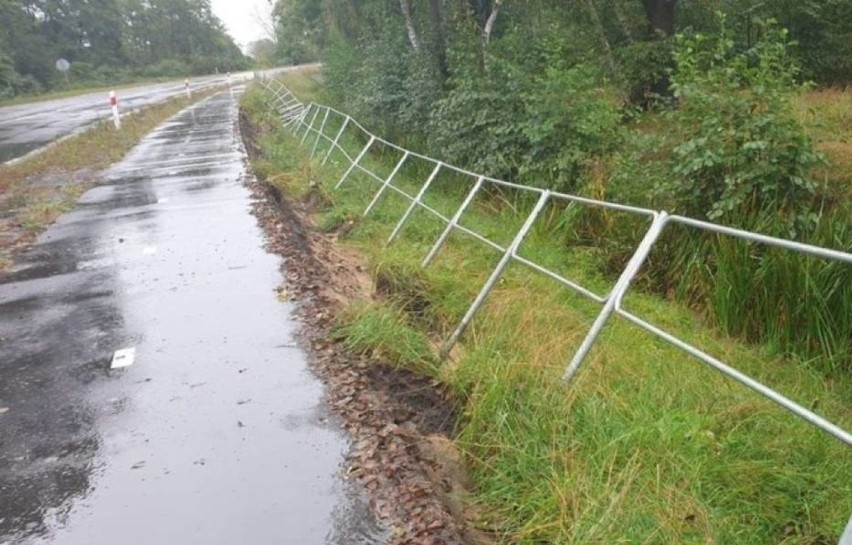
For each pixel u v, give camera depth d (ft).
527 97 34.22
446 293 21.52
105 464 13.47
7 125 93.09
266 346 18.33
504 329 17.38
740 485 11.34
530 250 27.35
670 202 26.25
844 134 29.84
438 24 49.19
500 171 36.11
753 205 23.67
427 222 31.42
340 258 27.55
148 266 26.27
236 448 13.73
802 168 23.40
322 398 15.49
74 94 169.27
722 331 22.49
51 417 15.40
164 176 47.37
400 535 10.99
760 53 27.25
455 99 39.50
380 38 64.23
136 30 293.64
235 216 33.40
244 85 155.84
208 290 22.94
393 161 50.65
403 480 12.41
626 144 32.63
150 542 11.23
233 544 11.09
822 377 19.13
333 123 69.67
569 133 32.83
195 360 17.75
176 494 12.42
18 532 11.69
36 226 34.12
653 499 10.52
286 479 12.65
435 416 15.28
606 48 46.96
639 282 26.45
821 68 51.01
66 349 19.03
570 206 29.71
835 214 22.53
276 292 22.29
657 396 13.93
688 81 26.63
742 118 24.13
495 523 11.59
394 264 23.53
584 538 9.91
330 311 20.20
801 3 48.08
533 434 12.68
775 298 21.61
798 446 12.36
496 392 13.76
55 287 24.66
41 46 215.31
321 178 41.50
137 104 115.85
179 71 272.31
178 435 14.32
